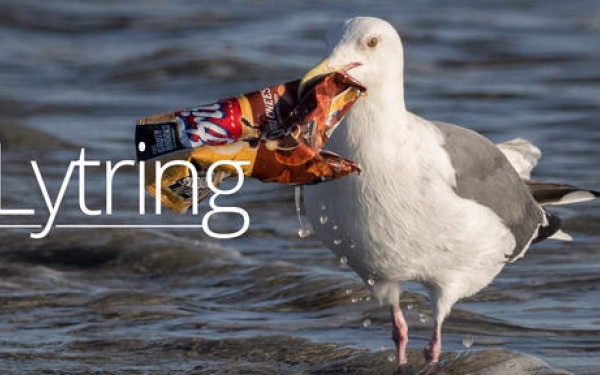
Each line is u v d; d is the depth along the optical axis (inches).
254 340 474.3
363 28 397.4
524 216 451.2
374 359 452.1
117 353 461.4
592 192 478.3
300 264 580.1
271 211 671.1
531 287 538.9
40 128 861.8
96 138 848.3
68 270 577.0
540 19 1364.4
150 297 530.3
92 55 1189.7
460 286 426.0
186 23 1354.6
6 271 569.3
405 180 399.2
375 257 413.1
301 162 371.9
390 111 399.2
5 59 1175.6
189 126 368.5
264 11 1425.9
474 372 438.0
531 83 1036.5
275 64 1085.8
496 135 837.8
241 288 546.0
